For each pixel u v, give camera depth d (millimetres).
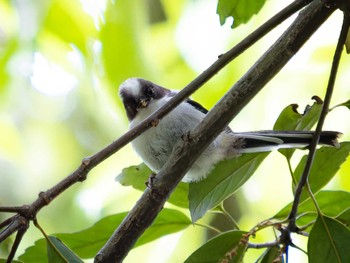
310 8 5824
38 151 13094
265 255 6133
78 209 12023
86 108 12766
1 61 10898
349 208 6105
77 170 5082
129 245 5836
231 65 10828
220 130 5746
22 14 10492
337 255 5730
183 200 6973
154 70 10273
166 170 5812
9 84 11477
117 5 9617
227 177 6617
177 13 11734
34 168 13039
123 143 5258
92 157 5152
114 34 9625
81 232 6766
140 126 5336
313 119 6543
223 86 10773
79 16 10016
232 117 5727
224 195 6598
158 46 11578
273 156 11008
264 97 11164
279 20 5707
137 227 5840
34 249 6434
